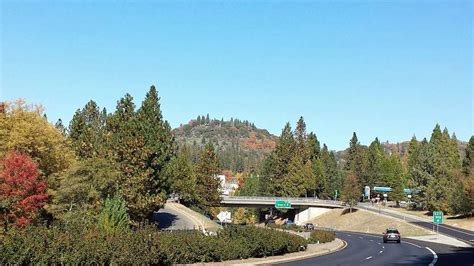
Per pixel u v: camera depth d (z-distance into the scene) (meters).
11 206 35.91
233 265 26.34
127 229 25.69
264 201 114.56
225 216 40.19
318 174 138.25
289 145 133.25
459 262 30.58
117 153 53.56
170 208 83.75
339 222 108.19
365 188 128.00
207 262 26.55
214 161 93.88
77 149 63.78
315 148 151.75
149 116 62.38
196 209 92.19
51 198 43.47
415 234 72.25
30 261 17.97
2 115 45.16
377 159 144.75
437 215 68.88
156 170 59.12
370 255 36.31
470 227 77.19
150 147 56.28
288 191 126.94
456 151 107.06
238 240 29.94
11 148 43.22
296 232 80.81
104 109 100.50
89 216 40.09
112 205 26.70
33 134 45.38
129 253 21.36
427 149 106.69
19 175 36.66
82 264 19.47
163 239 24.83
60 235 19.88
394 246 48.44
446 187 95.38
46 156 46.88
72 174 43.69
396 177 130.12
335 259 32.31
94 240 20.83
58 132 49.88
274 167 131.88
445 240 59.81
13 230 19.00
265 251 31.66
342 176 144.62
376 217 98.12
